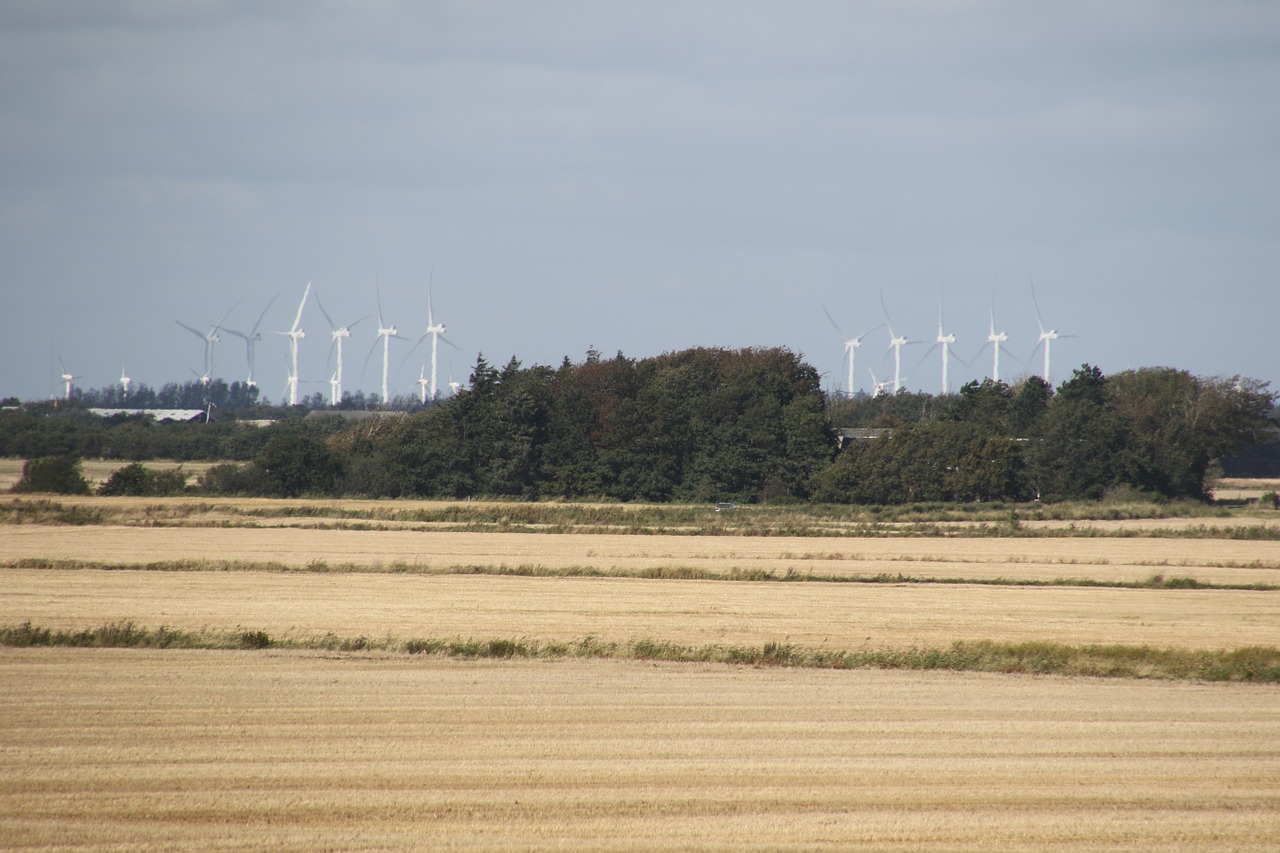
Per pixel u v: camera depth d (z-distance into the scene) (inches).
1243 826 2281.0
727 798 2377.0
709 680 3577.8
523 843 2112.5
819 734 2903.5
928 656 4015.8
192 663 3720.5
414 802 2322.8
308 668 3654.0
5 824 2182.6
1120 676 3846.0
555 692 3344.0
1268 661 4020.7
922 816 2298.2
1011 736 2920.8
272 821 2214.6
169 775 2486.5
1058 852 2132.1
